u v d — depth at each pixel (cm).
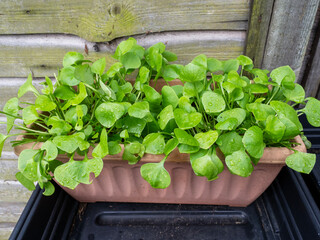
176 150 51
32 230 57
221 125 46
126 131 49
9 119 56
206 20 71
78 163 49
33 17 72
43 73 83
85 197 68
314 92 88
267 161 50
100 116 50
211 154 48
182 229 64
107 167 57
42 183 48
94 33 73
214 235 62
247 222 65
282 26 68
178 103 54
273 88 60
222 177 57
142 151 49
